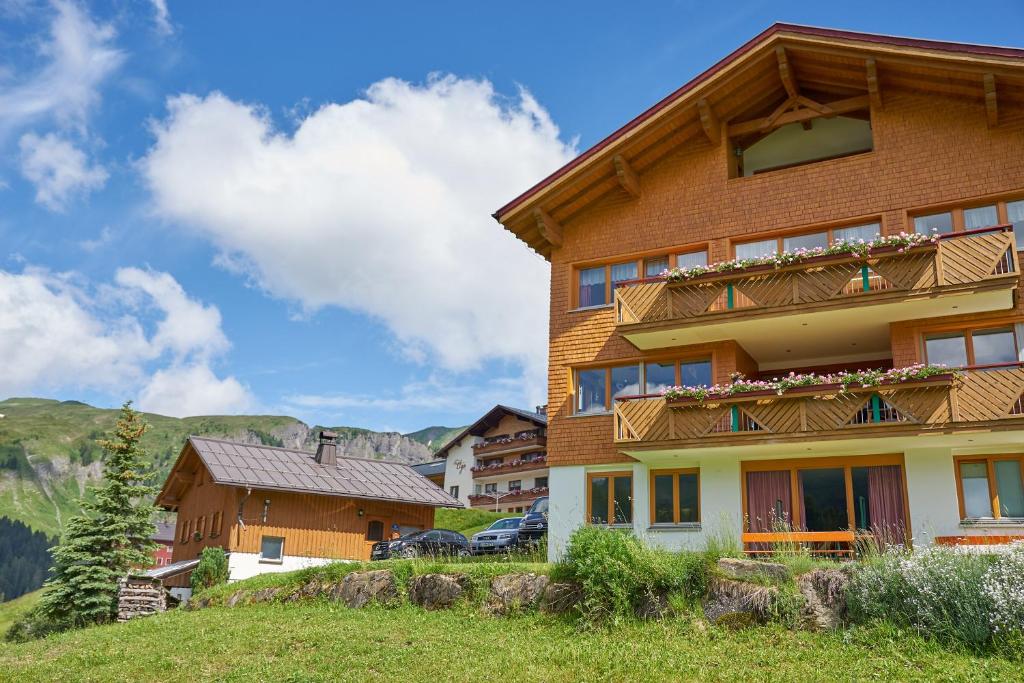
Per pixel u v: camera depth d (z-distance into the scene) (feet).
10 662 58.23
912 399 61.21
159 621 68.69
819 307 66.08
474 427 237.86
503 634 51.49
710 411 68.39
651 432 70.44
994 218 65.31
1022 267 63.21
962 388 60.03
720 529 68.03
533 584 57.00
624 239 79.71
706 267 72.08
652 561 52.31
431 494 130.52
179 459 132.57
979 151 66.44
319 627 57.47
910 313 65.31
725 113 77.41
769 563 49.73
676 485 72.38
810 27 70.79
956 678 36.63
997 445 61.41
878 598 45.09
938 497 61.87
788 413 65.21
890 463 64.85
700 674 40.24
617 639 47.98
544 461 208.85
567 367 79.51
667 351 75.56
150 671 49.19
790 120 74.95
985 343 64.44
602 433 75.92
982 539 55.16
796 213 72.23
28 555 526.16
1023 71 62.59
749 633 46.24
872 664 39.60
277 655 50.93
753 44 73.00
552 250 83.25
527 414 221.46
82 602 97.86
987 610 41.47
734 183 75.72
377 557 97.30
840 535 55.16
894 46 67.31
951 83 67.21
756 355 76.89
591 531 56.44
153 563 107.96
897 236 64.39
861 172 70.44
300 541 116.57
